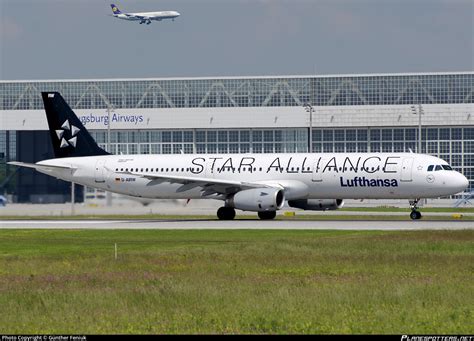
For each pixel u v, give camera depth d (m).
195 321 83.44
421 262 126.31
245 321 83.12
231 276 113.31
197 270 120.12
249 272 117.69
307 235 181.38
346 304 91.00
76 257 139.25
